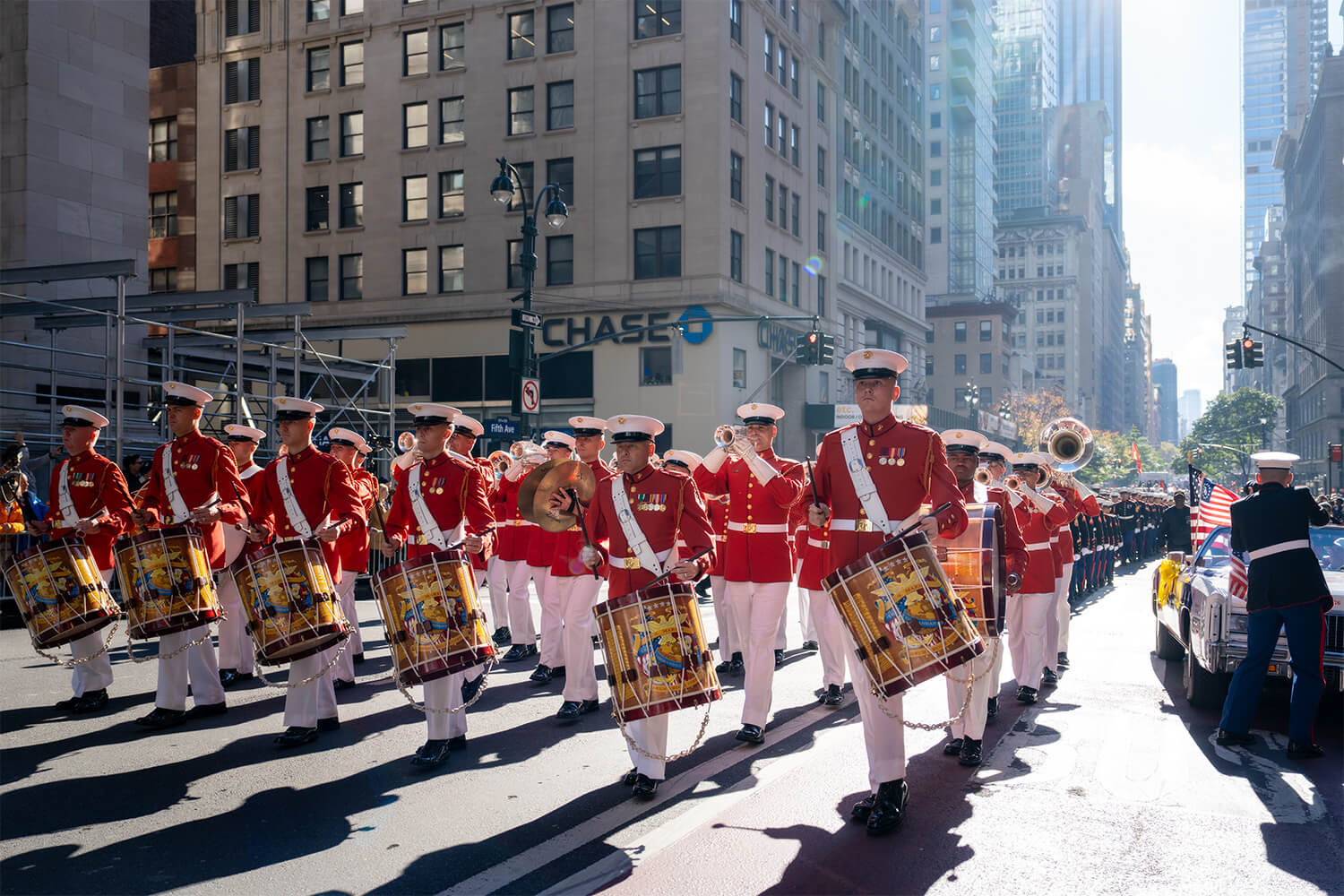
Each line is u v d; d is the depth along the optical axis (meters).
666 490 5.88
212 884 4.43
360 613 13.18
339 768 6.21
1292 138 139.75
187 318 20.09
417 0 39.62
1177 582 9.49
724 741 6.93
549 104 38.34
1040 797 5.75
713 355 36.22
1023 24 159.50
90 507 7.59
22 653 10.02
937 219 98.56
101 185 22.64
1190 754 6.70
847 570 4.98
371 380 21.53
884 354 5.32
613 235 37.41
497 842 4.95
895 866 4.68
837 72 49.59
